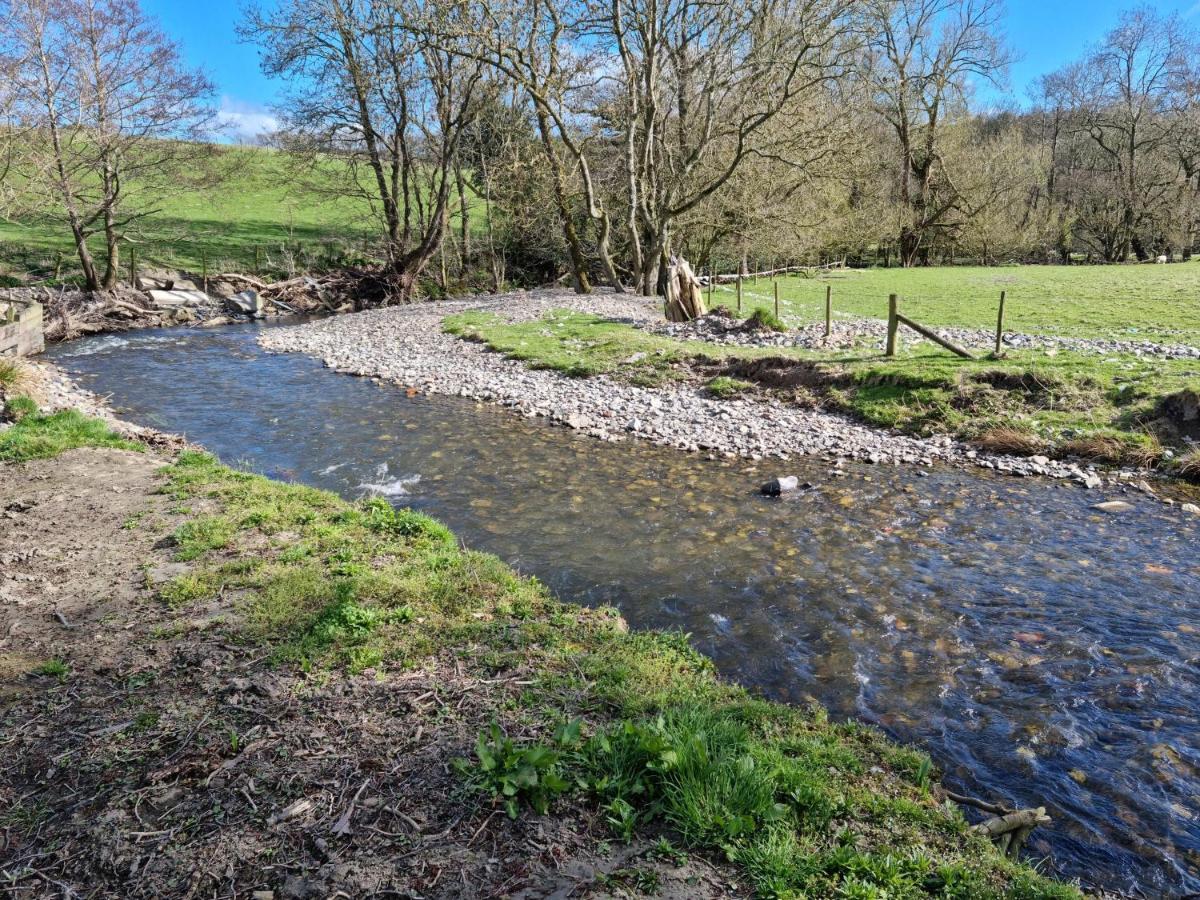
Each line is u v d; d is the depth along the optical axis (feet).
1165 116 186.50
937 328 68.33
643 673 19.20
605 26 97.96
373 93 120.98
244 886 12.15
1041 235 184.96
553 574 28.71
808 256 135.33
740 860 12.50
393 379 67.36
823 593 27.45
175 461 38.32
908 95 163.73
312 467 42.70
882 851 13.23
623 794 13.76
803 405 53.88
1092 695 20.97
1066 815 16.31
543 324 84.69
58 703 17.49
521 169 122.21
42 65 93.97
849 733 18.37
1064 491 39.32
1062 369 50.29
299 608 21.86
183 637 20.47
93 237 134.00
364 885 12.04
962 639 24.18
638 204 114.93
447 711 16.76
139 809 13.98
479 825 13.25
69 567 24.98
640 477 41.55
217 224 156.25
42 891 12.19
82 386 64.39
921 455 45.19
